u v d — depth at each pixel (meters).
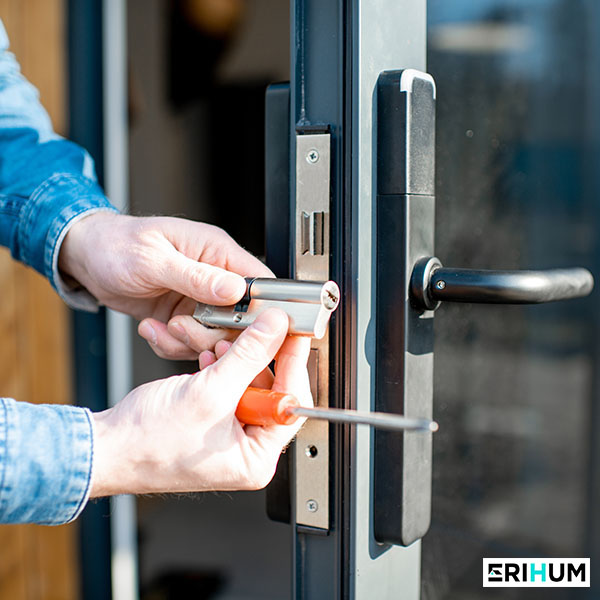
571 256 0.98
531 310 0.94
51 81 1.36
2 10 1.40
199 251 0.70
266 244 0.68
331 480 0.62
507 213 0.91
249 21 1.08
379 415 0.51
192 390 0.57
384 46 0.61
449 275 0.61
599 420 1.00
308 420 0.62
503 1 0.88
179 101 1.17
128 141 1.24
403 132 0.60
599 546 1.00
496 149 0.89
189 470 0.58
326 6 0.60
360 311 0.60
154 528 1.27
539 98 0.92
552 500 0.98
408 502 0.62
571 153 0.96
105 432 0.58
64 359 1.46
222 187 1.13
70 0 1.32
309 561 0.64
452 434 0.86
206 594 1.22
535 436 0.96
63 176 0.85
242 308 0.63
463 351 0.87
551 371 0.96
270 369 0.70
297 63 0.61
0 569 1.48
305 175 0.61
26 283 1.47
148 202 1.23
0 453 0.55
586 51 0.96
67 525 1.44
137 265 0.71
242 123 1.10
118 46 1.23
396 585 0.68
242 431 0.60
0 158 0.90
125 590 1.31
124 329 1.33
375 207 0.61
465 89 0.85
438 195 0.82
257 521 1.16
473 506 0.90
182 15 1.15
